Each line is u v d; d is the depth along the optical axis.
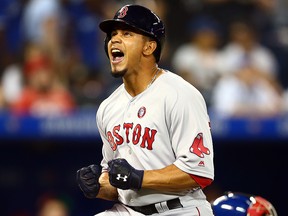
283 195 41.25
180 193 17.08
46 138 36.47
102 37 42.34
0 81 39.22
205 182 16.48
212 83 40.53
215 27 43.22
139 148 17.06
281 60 42.97
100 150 40.28
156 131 16.88
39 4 41.19
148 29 16.88
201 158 16.36
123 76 17.33
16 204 40.03
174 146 16.77
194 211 17.20
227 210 18.28
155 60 17.41
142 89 17.42
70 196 40.41
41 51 39.59
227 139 37.03
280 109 39.91
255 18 44.22
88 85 40.31
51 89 37.84
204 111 16.95
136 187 16.36
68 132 36.19
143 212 17.45
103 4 43.34
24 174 40.06
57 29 40.97
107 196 18.56
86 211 40.59
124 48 16.89
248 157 40.81
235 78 39.97
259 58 41.81
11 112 35.84
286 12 45.53
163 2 43.09
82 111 36.31
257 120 36.44
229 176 40.84
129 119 17.39
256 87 40.22
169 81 17.19
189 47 41.78
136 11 16.92
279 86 41.59
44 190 40.22
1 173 39.84
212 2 44.00
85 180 18.05
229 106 38.88
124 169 16.28
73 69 40.62
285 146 40.38
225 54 41.72
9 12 41.94
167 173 16.39
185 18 43.16
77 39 41.84
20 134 35.94
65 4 42.19
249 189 41.00
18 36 41.56
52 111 36.19
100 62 41.66
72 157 40.31
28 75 38.41
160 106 16.89
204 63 41.12
